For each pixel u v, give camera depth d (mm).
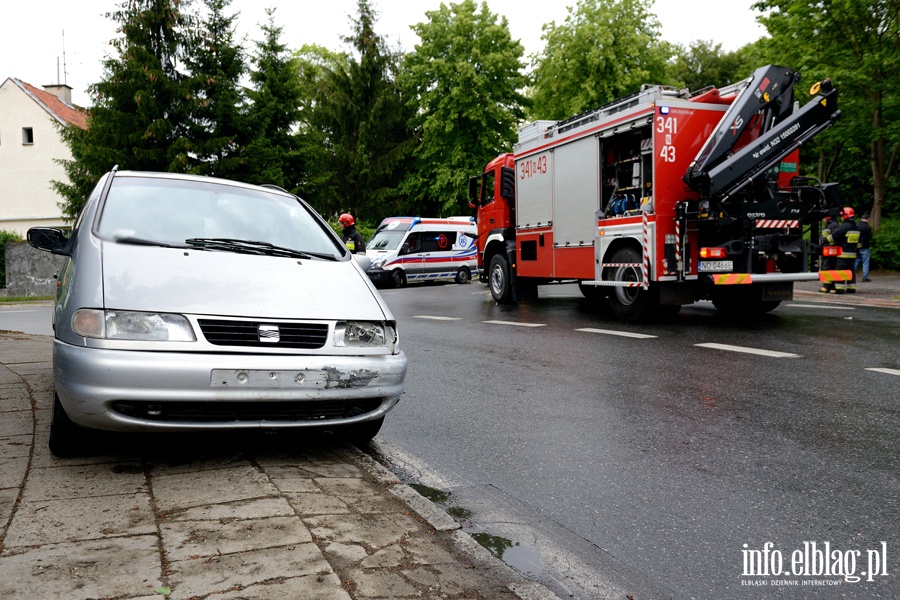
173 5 28719
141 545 2736
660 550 3094
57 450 3840
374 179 42312
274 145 32031
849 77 17531
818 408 5395
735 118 10039
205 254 4254
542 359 7785
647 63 36656
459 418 5375
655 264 10148
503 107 38344
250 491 3404
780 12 19453
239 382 3598
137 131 28047
